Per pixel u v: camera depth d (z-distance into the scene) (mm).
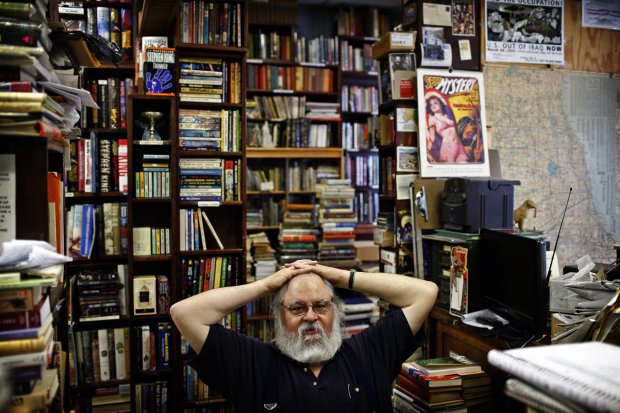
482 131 3613
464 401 2430
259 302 4875
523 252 2361
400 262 3533
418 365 2527
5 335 1157
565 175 3895
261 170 5934
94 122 3738
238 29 3525
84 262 3617
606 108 3973
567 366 875
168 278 3512
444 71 3559
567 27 3854
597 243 3975
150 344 3428
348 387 2002
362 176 6281
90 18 4066
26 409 1098
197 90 3465
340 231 4961
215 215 3648
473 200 3029
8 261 1190
